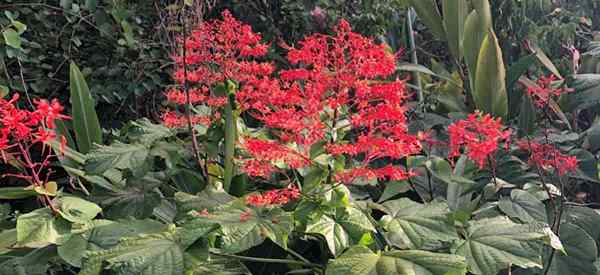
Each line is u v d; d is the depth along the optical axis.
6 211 2.69
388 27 4.67
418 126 2.88
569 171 2.52
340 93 1.68
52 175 3.12
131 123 2.36
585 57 3.77
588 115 3.69
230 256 1.70
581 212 2.26
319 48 1.77
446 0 3.39
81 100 2.49
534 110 3.00
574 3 5.42
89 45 3.54
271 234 1.49
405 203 1.79
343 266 1.44
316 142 1.67
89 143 2.50
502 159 2.59
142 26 3.67
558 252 2.06
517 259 1.52
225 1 4.25
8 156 1.74
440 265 1.41
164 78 3.73
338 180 1.68
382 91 1.64
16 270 1.73
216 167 2.30
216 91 2.10
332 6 4.43
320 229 1.59
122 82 3.54
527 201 2.02
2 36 2.96
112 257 1.41
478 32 3.26
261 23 4.33
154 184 2.14
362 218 1.64
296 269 1.98
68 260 1.47
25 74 3.27
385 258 1.47
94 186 2.14
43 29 3.34
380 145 1.61
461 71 3.53
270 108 2.11
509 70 3.38
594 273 2.00
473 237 1.66
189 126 2.07
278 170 1.95
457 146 1.91
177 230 1.55
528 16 5.12
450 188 2.32
